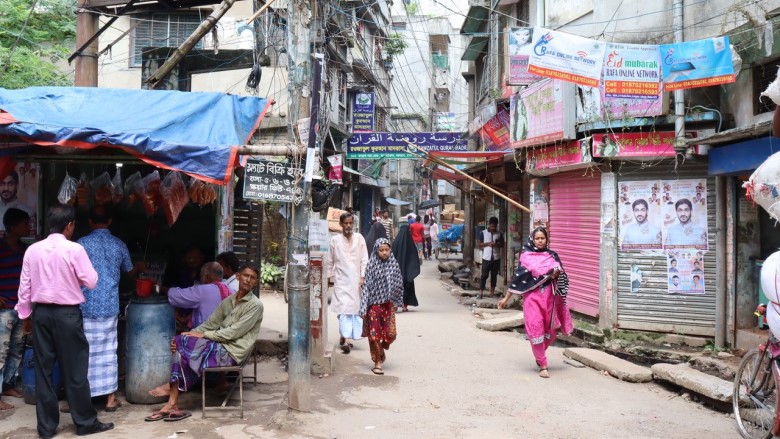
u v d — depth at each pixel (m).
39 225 7.24
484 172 17.12
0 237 6.45
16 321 6.16
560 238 11.48
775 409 5.01
